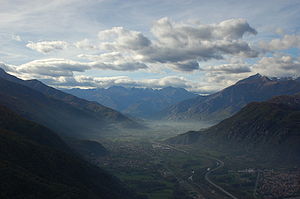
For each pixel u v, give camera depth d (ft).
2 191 629.51
